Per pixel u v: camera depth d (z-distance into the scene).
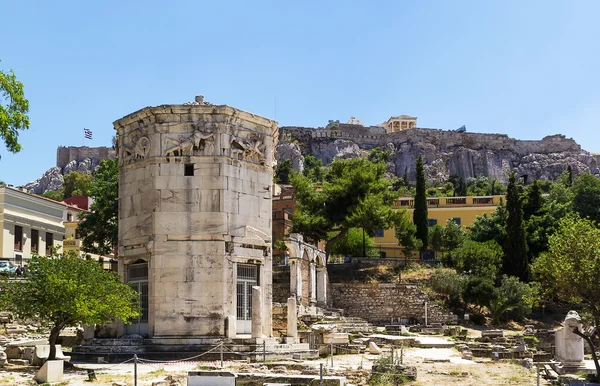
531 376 31.27
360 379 27.39
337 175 84.50
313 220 77.88
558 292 34.62
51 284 27.75
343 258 91.31
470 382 28.64
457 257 73.69
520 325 65.69
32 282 28.78
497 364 36.09
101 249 60.78
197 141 33.97
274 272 66.69
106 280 29.75
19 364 29.58
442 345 45.62
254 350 32.12
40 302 27.98
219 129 34.34
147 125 34.84
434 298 68.38
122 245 35.28
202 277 33.25
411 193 154.62
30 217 72.50
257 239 35.03
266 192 36.06
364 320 63.72
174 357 31.89
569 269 32.53
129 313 29.67
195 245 33.47
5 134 27.41
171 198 33.88
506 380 29.58
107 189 59.97
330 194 80.12
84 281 28.72
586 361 37.62
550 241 35.47
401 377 28.11
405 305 67.12
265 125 36.44
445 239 91.62
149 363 30.00
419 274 75.00
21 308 28.20
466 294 66.00
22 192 71.38
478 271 71.44
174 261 33.38
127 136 36.09
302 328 43.00
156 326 32.91
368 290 68.12
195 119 34.38
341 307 68.19
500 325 64.81
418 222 89.62
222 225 33.66
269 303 35.50
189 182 33.94
